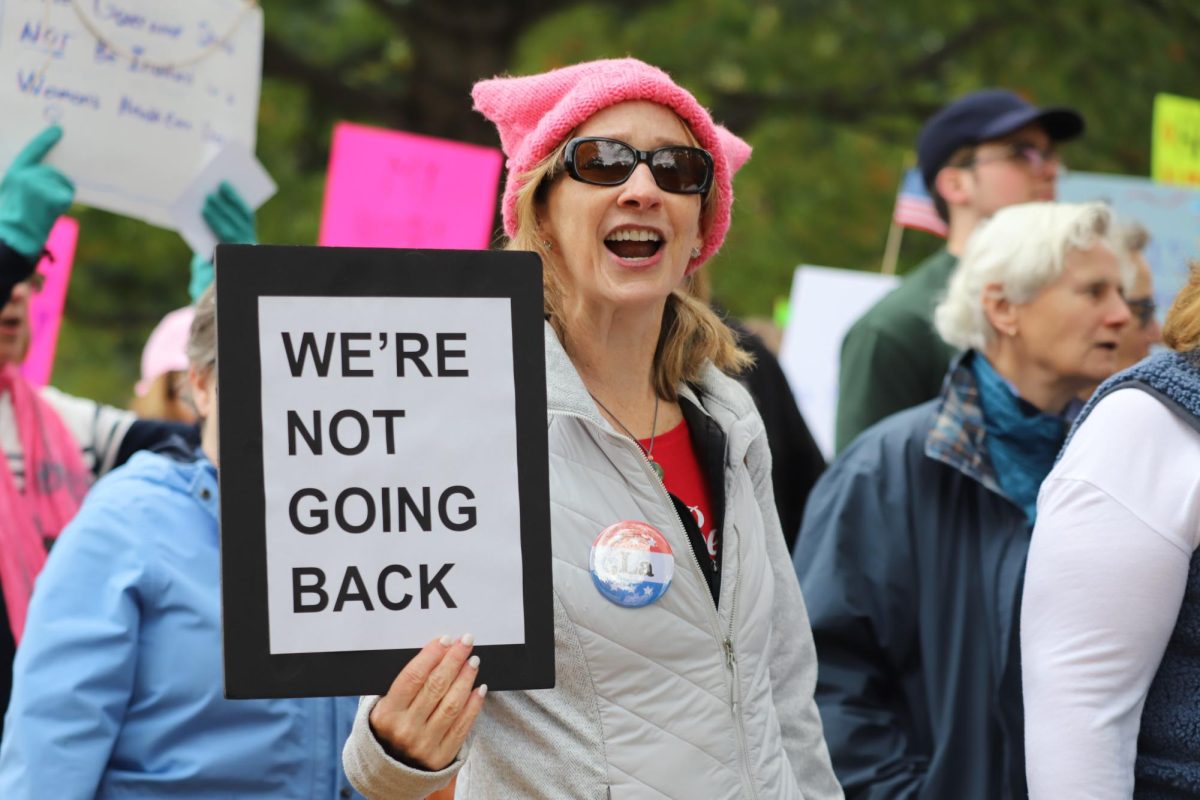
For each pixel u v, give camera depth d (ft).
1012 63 52.60
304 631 9.18
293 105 53.11
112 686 12.34
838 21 54.65
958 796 13.51
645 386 11.48
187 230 17.04
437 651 9.23
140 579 12.60
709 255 11.80
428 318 9.59
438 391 9.54
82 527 12.79
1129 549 10.69
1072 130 21.18
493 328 9.67
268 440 9.29
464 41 49.16
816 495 14.84
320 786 12.89
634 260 10.77
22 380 17.76
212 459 13.39
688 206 10.91
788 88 53.72
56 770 11.98
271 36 49.08
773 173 53.57
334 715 13.10
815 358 27.61
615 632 10.20
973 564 14.07
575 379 10.63
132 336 58.29
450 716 9.22
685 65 53.31
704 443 11.43
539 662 9.45
